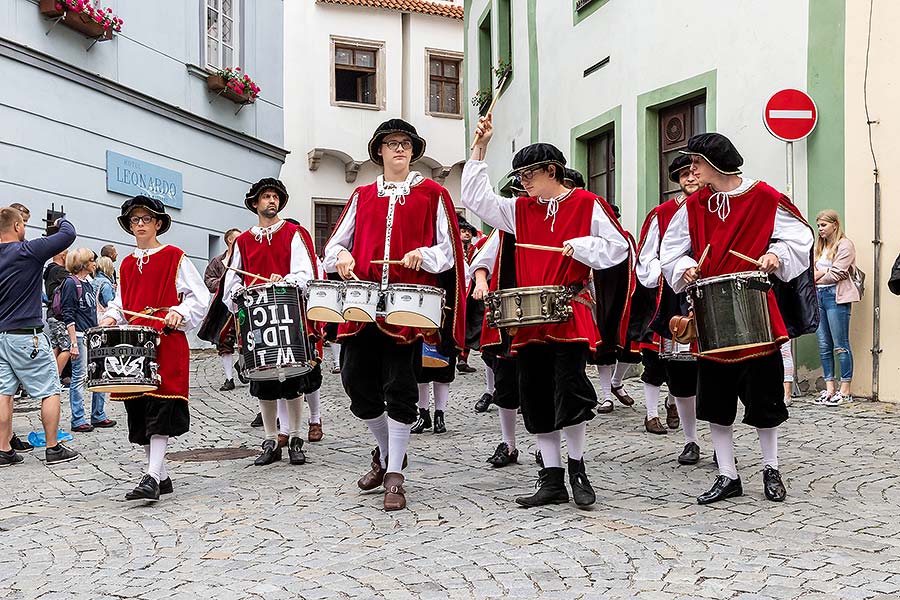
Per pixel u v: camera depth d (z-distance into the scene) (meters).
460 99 28.11
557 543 4.41
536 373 5.21
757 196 5.15
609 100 12.42
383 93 27.02
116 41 14.67
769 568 3.98
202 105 16.94
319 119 26.33
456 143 27.83
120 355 5.48
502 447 6.56
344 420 9.21
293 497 5.70
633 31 11.77
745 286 4.92
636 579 3.87
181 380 5.79
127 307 5.85
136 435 5.86
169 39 15.99
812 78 9.30
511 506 5.23
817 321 5.25
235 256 6.97
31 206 12.97
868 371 8.84
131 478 6.63
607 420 8.41
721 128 10.36
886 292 8.72
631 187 11.88
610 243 5.07
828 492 5.46
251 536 4.82
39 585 4.16
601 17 12.58
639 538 4.47
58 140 13.48
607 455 6.81
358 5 26.56
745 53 10.06
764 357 5.18
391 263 5.27
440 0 27.86
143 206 5.94
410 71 27.25
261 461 6.89
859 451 6.69
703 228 5.26
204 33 16.94
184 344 5.88
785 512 4.98
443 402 8.12
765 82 9.83
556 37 14.05
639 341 7.51
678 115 11.32
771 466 5.36
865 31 8.88
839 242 8.68
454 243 5.51
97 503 5.80
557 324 5.04
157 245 6.01
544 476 5.28
